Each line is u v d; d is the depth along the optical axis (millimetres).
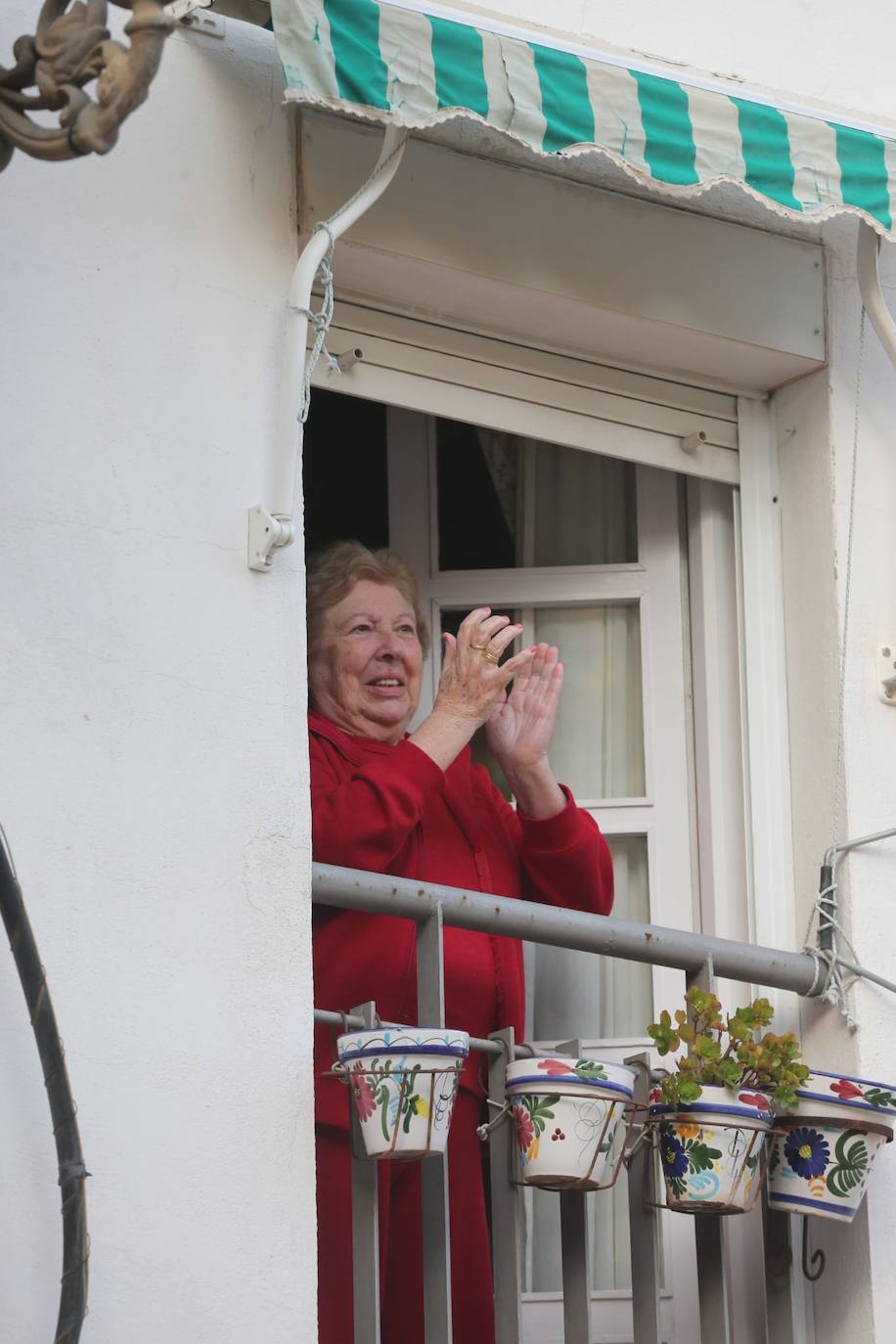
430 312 8656
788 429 9352
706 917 9375
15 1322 6434
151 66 5434
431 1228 7152
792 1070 7809
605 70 7695
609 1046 9398
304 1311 6879
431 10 7508
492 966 8281
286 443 7469
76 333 7344
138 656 7176
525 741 8648
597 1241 9227
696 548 9672
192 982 6980
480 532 10078
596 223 8727
